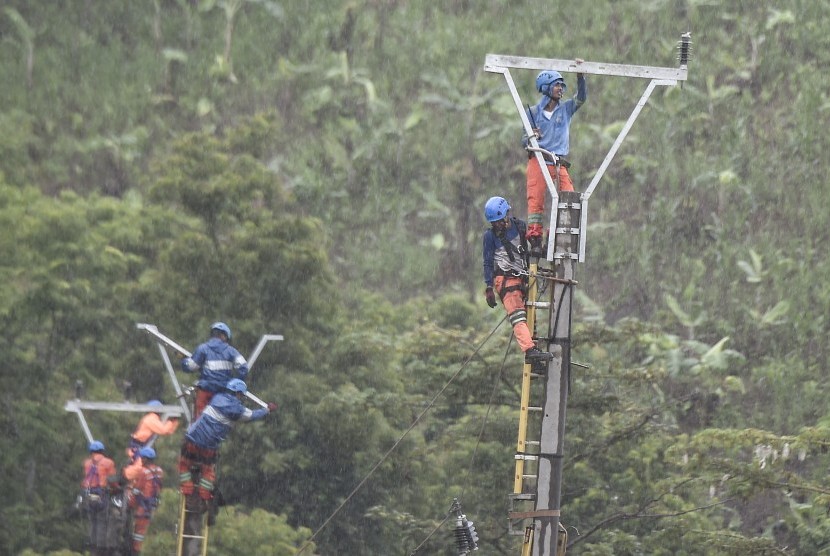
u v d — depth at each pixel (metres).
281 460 115.50
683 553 89.25
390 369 124.81
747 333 175.25
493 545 97.94
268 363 120.31
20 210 119.12
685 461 77.94
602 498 97.94
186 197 125.94
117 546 75.62
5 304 113.31
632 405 103.81
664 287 195.50
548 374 51.34
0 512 108.25
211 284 121.62
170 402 120.62
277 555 101.00
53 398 116.00
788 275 180.25
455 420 123.19
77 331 119.88
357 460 117.25
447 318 152.00
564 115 53.12
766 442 75.25
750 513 127.00
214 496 66.06
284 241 123.94
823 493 75.94
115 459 115.56
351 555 117.31
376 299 158.75
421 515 114.44
